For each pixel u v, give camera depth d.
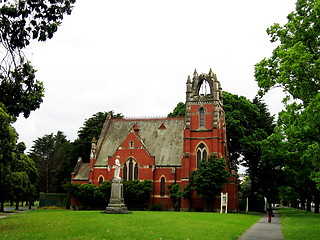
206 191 62.72
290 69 28.81
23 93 23.95
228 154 79.50
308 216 58.41
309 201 88.19
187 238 24.38
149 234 25.80
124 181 70.12
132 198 69.62
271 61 33.53
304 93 30.42
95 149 77.94
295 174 62.50
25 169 76.06
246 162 79.94
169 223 33.91
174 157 73.50
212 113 70.94
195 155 69.88
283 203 177.38
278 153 49.12
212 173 62.34
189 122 71.12
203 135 70.38
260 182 78.38
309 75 28.73
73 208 73.06
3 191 69.12
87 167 79.75
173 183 70.69
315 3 30.41
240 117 78.75
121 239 23.28
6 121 42.94
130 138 74.31
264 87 33.69
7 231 27.41
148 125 80.75
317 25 30.64
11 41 20.19
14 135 54.12
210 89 72.44
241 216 52.16
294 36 32.56
